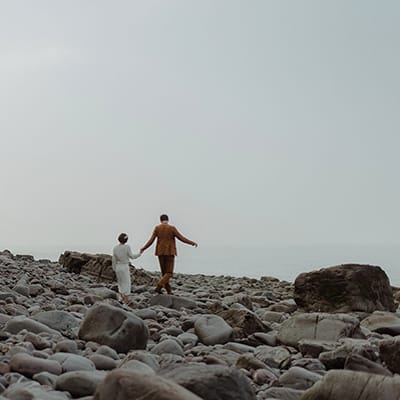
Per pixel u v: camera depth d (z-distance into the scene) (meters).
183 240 12.98
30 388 3.36
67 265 20.06
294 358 5.44
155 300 10.73
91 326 5.63
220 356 5.31
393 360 4.86
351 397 3.03
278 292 18.17
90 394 3.51
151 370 3.98
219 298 13.95
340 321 6.29
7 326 6.05
